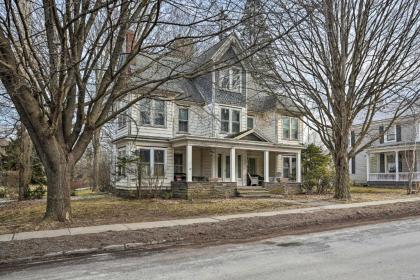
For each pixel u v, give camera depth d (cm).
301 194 2370
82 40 1113
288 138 2788
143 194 2095
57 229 975
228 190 2162
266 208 1470
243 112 2477
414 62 1631
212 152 2380
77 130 1127
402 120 3319
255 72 1694
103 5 869
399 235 922
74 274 603
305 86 1828
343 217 1214
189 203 1728
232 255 722
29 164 2291
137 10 1030
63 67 923
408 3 1528
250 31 1373
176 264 655
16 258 689
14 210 1562
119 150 2367
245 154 2533
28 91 998
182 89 2333
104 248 775
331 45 1681
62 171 1085
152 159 2189
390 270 587
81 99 1113
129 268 634
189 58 1260
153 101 2188
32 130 1050
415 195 2214
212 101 2338
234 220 1099
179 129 2303
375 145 3606
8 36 923
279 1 2503
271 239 895
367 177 3606
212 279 556
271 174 2700
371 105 1895
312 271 589
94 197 2259
